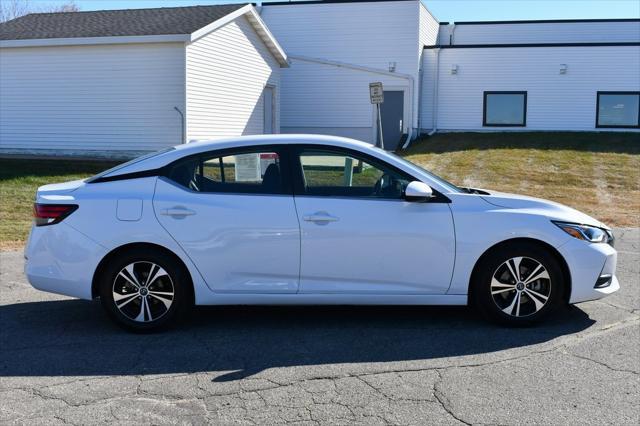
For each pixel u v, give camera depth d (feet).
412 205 17.63
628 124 81.05
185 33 55.31
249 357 16.02
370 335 17.67
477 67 83.87
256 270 17.53
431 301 17.83
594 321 18.78
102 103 58.95
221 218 17.40
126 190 17.67
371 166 17.99
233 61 64.28
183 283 17.67
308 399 13.50
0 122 61.87
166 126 57.52
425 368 15.20
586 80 81.35
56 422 12.49
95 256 17.35
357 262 17.54
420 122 85.81
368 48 83.46
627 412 12.83
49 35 59.41
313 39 84.94
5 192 43.34
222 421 12.52
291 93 85.61
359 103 83.71
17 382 14.51
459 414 12.76
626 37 91.40
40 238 17.69
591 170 57.21
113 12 67.87
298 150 18.01
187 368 15.31
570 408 13.01
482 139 77.10
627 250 30.63
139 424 12.41
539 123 83.10
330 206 17.54
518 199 18.25
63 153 60.54
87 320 19.36
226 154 17.95
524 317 17.98
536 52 82.17
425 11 85.10
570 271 17.72
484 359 15.78
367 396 13.64
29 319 19.49
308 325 18.63
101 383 14.43
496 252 17.76
